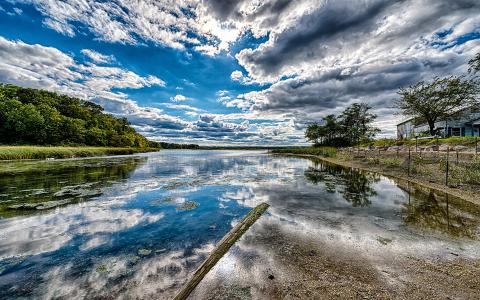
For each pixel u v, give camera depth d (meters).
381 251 4.47
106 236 5.53
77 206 8.21
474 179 10.03
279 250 4.52
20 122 47.97
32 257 4.48
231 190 11.17
